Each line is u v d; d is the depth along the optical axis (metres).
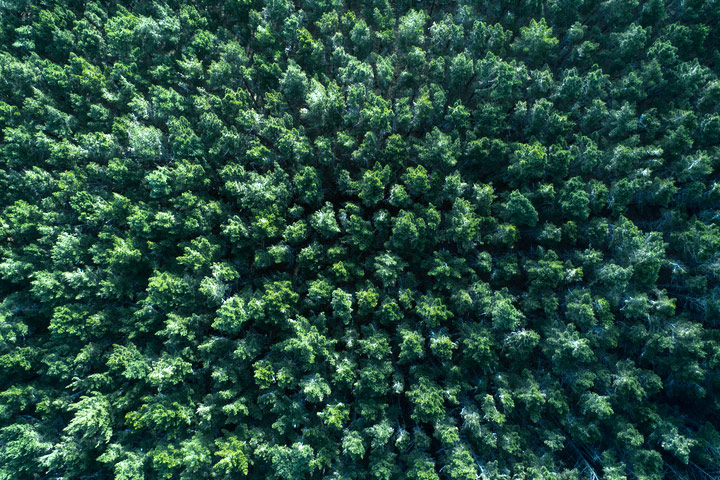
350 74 43.44
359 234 39.19
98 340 39.78
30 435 35.47
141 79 45.56
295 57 46.19
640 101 43.81
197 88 44.12
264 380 35.72
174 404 34.75
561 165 38.66
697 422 37.25
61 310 36.97
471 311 39.16
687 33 41.47
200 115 43.06
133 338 39.56
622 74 43.25
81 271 38.53
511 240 37.91
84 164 43.78
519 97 42.88
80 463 36.31
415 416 34.78
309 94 41.34
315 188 40.00
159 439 36.56
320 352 36.12
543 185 38.19
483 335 36.00
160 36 45.50
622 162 38.09
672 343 34.50
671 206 40.69
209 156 42.31
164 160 43.16
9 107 42.84
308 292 39.44
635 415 35.88
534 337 34.53
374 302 36.72
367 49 46.31
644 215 42.38
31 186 41.12
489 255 38.41
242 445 34.25
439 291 39.16
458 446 34.50
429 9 50.34
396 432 36.72
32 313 40.03
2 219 40.75
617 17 44.06
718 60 42.44
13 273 39.38
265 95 45.09
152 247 39.22
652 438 34.75
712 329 36.12
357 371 36.91
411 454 35.56
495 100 43.22
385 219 38.84
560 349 34.88
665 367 36.38
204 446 34.47
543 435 35.69
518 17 46.88
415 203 40.81
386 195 41.94
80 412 34.41
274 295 36.44
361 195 39.19
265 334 40.50
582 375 35.09
